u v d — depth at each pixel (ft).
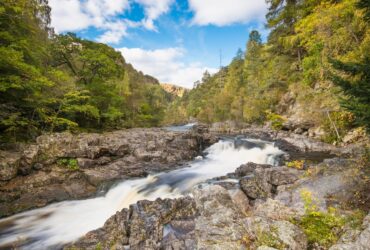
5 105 49.16
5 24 50.37
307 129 78.28
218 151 73.00
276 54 110.22
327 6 65.72
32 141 53.93
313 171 27.40
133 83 193.36
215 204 17.74
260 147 70.13
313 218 15.96
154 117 183.11
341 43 52.31
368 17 23.95
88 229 29.81
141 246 20.67
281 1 103.76
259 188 29.27
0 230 29.84
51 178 43.04
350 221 15.25
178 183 42.16
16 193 37.78
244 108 134.41
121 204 36.78
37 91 56.80
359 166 22.89
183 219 24.73
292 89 98.73
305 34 76.02
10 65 45.80
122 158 56.49
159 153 59.26
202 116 204.64
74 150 49.85
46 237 27.94
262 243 13.37
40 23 97.86
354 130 57.41
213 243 13.92
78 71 91.71
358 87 20.06
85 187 43.47
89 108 77.92
